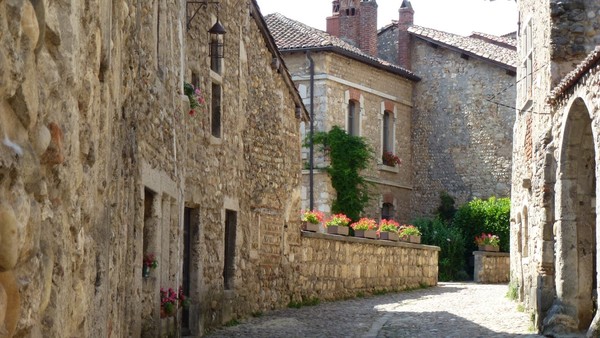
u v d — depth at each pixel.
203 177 14.15
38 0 3.52
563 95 14.16
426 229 33.56
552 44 15.51
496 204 34.41
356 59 33.16
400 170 36.06
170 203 11.77
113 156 6.35
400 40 37.31
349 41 36.72
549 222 15.31
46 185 3.74
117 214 7.17
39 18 3.54
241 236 16.69
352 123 33.66
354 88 33.31
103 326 5.91
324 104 31.80
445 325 15.88
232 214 16.36
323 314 17.97
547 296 15.09
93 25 4.76
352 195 32.06
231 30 15.82
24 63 3.29
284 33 32.75
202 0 14.02
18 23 3.20
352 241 23.03
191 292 13.85
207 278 14.45
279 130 18.83
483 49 36.19
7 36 3.10
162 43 10.99
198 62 14.00
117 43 6.34
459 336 14.22
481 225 34.34
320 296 21.16
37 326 3.59
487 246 32.59
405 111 36.62
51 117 3.81
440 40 36.16
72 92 4.19
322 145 31.75
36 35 3.43
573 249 14.18
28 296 3.40
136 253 9.48
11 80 3.13
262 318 16.89
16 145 3.23
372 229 25.02
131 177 8.90
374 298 23.12
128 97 8.36
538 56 17.00
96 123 5.03
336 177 31.83
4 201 3.09
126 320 8.77
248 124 17.14
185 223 13.86
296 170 19.86
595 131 11.89
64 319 4.15
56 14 3.86
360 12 36.84
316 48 31.55
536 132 16.88
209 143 14.48
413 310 19.11
